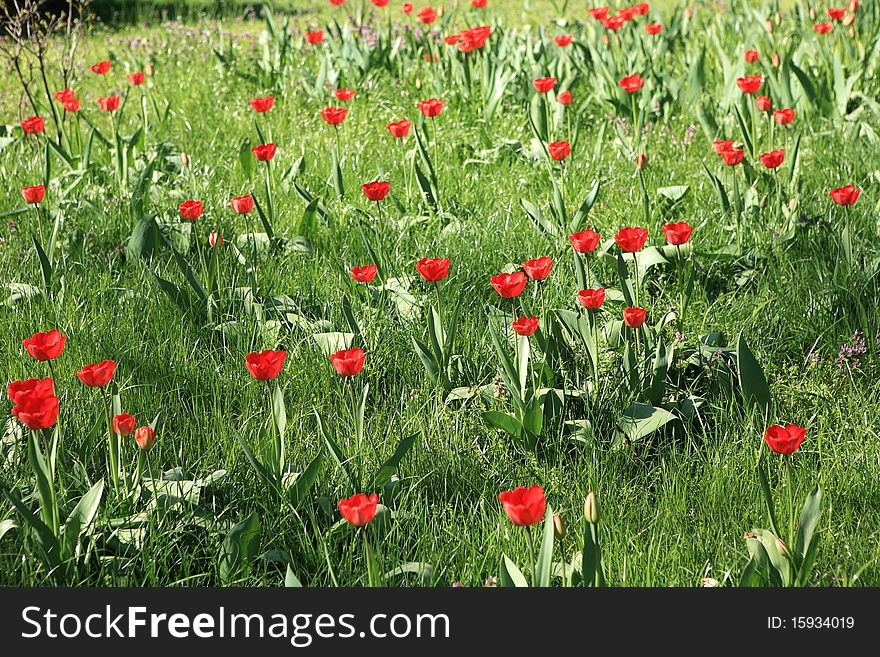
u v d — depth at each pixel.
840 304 4.03
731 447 3.22
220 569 2.72
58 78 8.68
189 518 2.89
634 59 7.44
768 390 3.28
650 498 3.12
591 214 5.23
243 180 5.88
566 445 3.30
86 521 2.74
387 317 4.03
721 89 7.26
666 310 4.10
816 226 4.68
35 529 2.57
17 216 5.21
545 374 3.47
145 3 12.91
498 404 3.51
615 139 6.55
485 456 3.32
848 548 2.81
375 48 8.42
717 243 4.72
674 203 5.18
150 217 4.61
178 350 3.83
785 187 5.13
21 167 5.94
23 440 3.20
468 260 4.59
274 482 2.92
